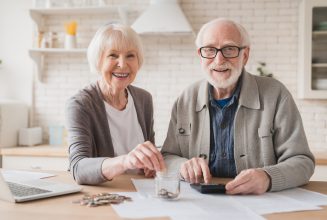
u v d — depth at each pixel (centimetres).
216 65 167
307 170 142
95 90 180
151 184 137
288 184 131
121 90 181
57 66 375
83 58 373
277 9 348
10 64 381
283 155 159
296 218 97
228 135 172
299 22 340
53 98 377
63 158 316
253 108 169
